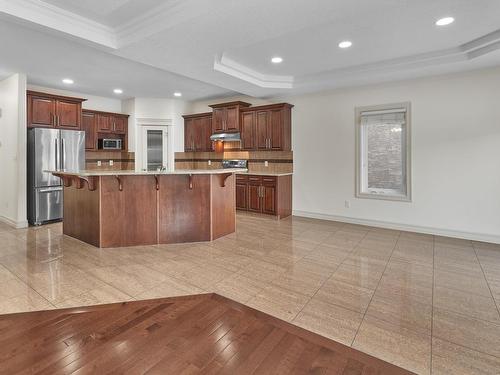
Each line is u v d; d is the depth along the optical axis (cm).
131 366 175
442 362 177
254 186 603
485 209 423
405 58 417
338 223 541
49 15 293
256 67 469
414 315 229
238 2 251
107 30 338
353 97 529
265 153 644
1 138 535
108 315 229
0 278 290
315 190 581
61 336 203
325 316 228
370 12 291
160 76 516
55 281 285
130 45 339
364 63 447
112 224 391
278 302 249
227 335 205
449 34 343
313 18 279
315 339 200
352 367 174
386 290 270
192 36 316
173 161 717
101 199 384
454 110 438
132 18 317
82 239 417
